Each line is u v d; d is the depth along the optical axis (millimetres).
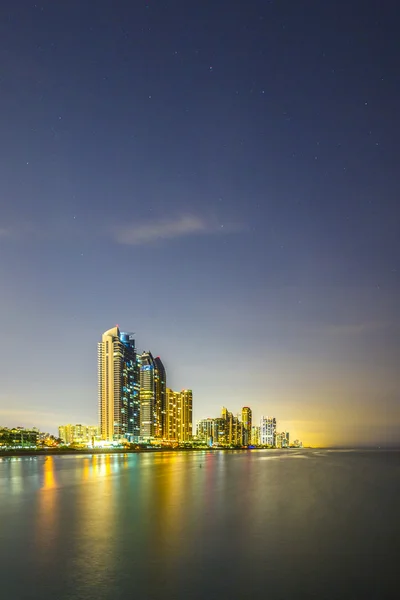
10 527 28953
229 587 17219
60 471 89375
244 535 26297
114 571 19188
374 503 40969
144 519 31797
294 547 23375
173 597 16172
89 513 34625
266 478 70125
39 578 18234
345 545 23812
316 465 115938
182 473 82188
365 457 195250
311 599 16016
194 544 23891
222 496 45719
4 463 131500
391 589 17016
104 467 105125
